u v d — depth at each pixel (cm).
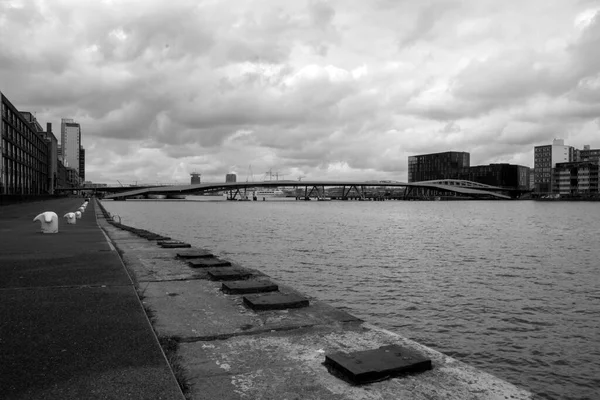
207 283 825
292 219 8781
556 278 2344
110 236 1998
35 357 422
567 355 1222
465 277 2347
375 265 2731
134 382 367
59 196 16112
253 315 601
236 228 6109
